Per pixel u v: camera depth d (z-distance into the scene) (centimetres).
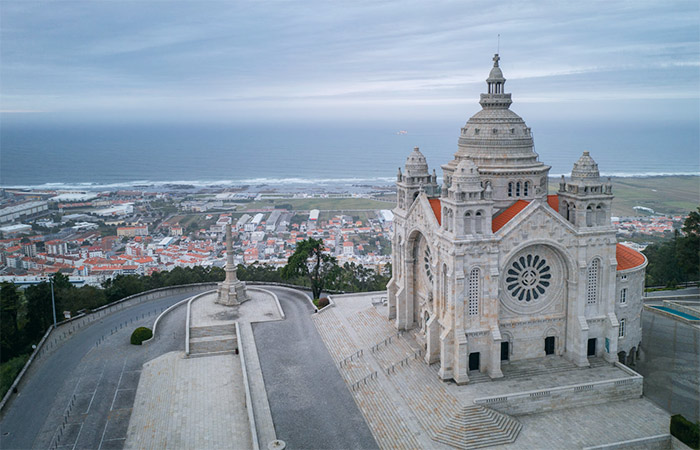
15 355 10694
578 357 8412
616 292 8756
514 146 8875
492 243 7956
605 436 6950
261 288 14988
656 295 12850
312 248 13700
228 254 13550
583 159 8469
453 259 7862
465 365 7962
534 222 8106
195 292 15350
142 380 9438
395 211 10531
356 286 15238
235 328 11775
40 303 11938
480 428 7012
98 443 7475
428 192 10119
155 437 7594
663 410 7519
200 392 8900
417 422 7406
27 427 7962
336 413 8038
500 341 8044
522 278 8456
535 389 7712
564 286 8556
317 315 12231
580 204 8275
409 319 10194
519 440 6938
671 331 10531
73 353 10775
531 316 8544
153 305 14112
